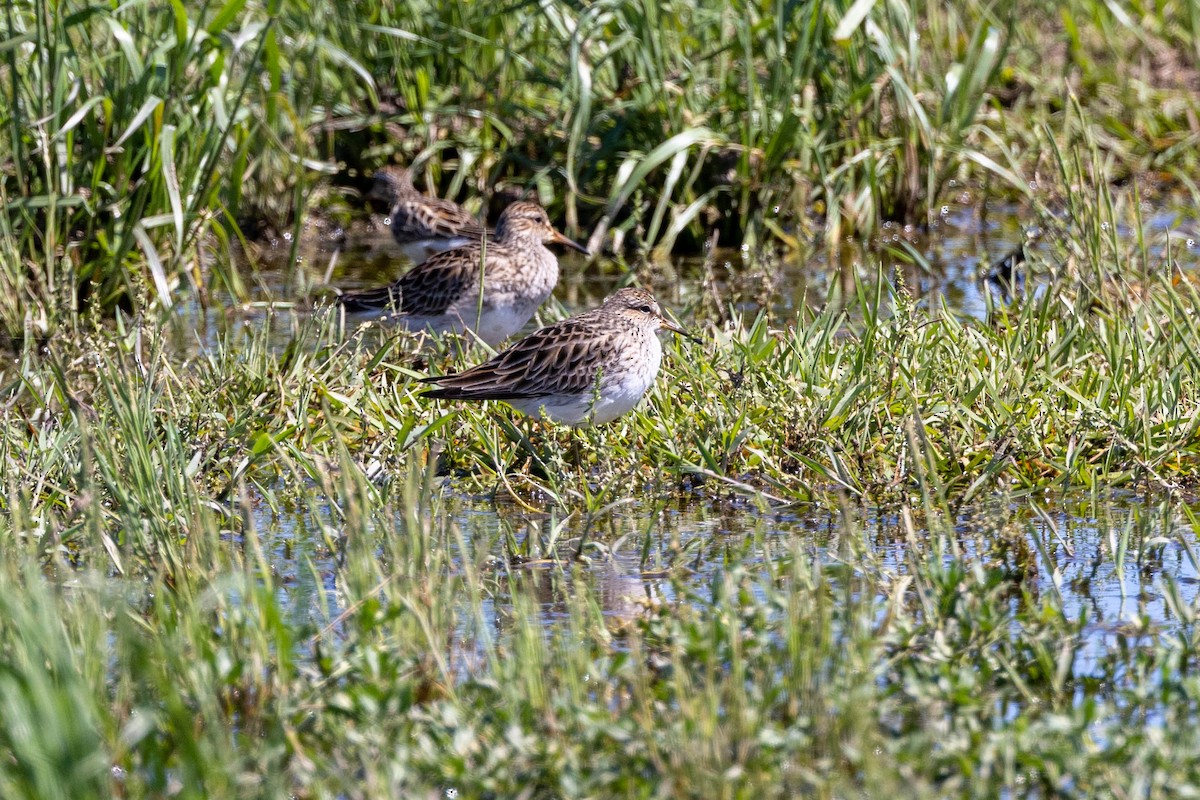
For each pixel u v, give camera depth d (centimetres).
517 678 786
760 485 1186
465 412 1264
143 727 705
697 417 1251
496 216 2125
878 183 2061
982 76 2022
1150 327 1377
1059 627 852
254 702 789
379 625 841
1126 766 713
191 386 1350
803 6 1997
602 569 1019
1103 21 2484
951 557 1009
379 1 2169
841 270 1906
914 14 2034
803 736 721
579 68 1922
